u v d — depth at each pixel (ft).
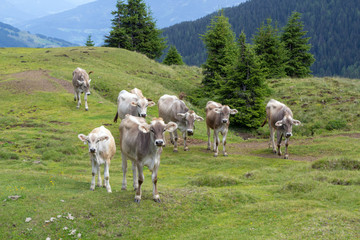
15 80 109.50
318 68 583.58
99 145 36.99
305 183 37.35
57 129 69.62
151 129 30.81
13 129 69.31
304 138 74.33
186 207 33.01
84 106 90.68
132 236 28.58
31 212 30.35
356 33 646.33
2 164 49.75
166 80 151.02
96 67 143.84
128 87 118.52
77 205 31.91
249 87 108.27
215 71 141.18
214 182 42.55
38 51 172.65
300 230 26.43
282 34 179.22
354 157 47.16
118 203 32.73
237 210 32.48
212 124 61.41
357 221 27.22
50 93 98.48
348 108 103.40
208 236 27.45
